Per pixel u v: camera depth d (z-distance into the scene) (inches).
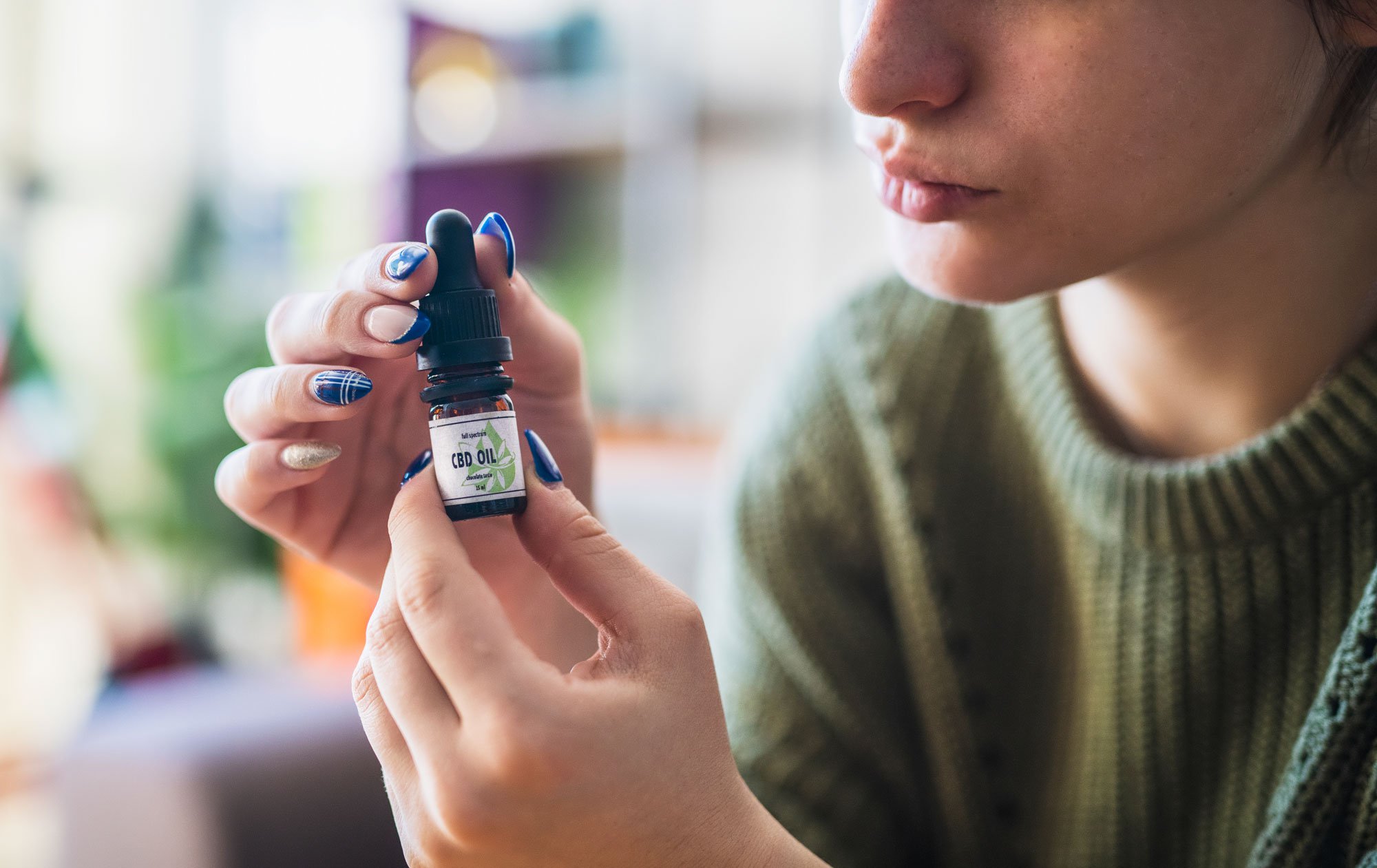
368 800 29.0
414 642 17.9
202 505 54.1
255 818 27.9
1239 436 22.2
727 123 56.1
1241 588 22.1
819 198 54.5
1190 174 18.9
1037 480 24.8
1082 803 24.2
